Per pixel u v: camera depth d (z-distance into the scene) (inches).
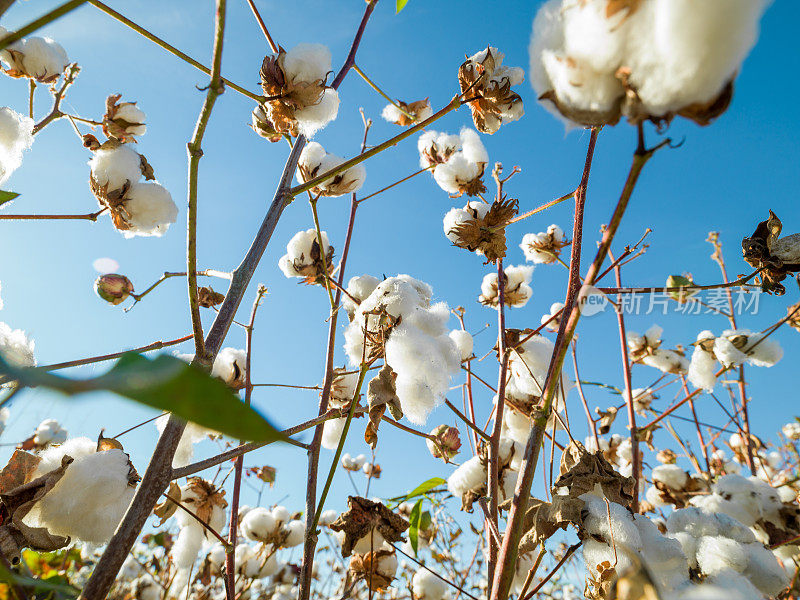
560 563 14.0
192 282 12.1
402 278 23.1
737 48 5.7
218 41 10.7
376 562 25.5
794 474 40.6
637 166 6.8
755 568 14.8
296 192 16.5
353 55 20.7
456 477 23.8
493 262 23.3
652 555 13.2
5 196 9.7
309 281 26.1
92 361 13.6
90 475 13.8
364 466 45.8
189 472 12.9
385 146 15.6
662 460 38.2
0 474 13.7
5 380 3.1
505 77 22.8
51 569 20.7
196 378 2.9
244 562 36.4
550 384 11.4
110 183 20.6
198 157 11.3
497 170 24.4
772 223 18.3
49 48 22.9
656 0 6.0
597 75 6.6
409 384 17.4
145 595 35.5
